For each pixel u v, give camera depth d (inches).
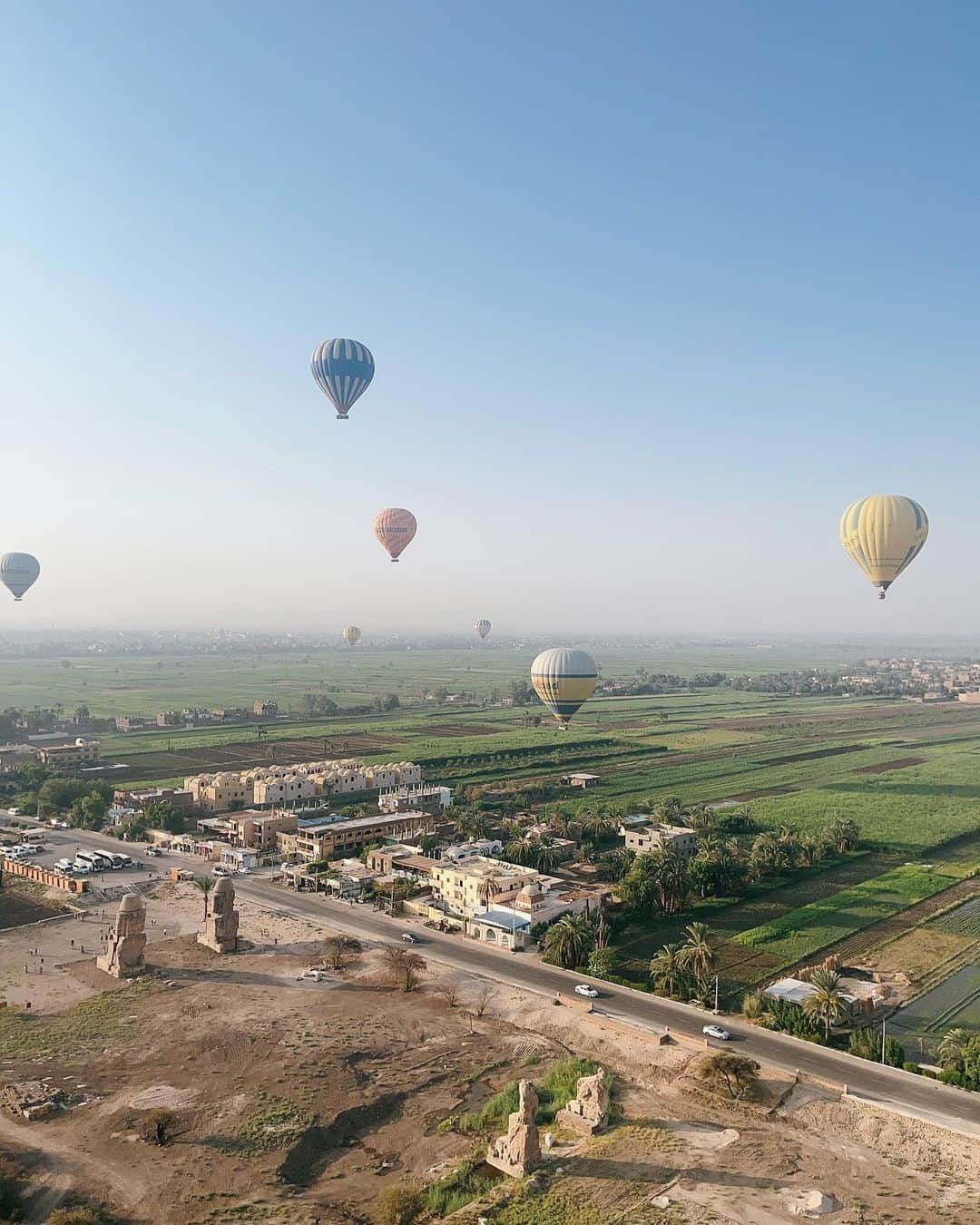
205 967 4015.8
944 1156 2556.6
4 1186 2389.3
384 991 3772.1
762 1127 2716.5
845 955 4279.0
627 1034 3353.8
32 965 4035.4
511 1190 2400.3
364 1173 2529.5
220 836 6486.2
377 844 6082.7
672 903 4879.4
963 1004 3730.3
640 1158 2539.4
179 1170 2503.7
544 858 5590.6
